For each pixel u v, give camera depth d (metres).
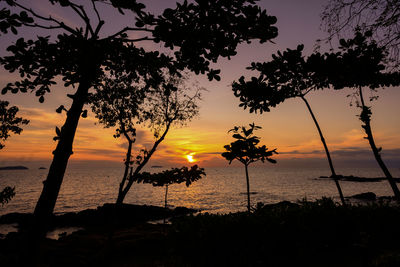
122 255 9.60
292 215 6.37
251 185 116.62
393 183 7.48
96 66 5.34
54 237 26.88
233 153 9.62
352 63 7.54
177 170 17.41
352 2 6.54
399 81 7.72
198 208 50.62
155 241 10.02
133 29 5.10
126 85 10.45
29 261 4.39
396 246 6.01
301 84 8.83
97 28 5.25
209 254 5.78
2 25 4.52
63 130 4.96
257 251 5.84
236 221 5.99
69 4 4.79
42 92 5.39
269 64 8.54
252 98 8.95
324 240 6.29
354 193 76.00
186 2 4.48
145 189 102.62
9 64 4.93
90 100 9.79
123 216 33.50
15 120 8.85
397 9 5.99
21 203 61.22
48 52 4.91
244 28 4.56
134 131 12.05
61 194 80.94
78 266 8.55
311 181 139.75
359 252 5.99
